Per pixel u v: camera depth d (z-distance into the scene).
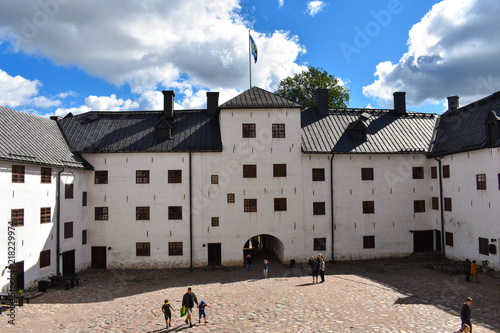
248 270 24.83
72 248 25.09
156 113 31.12
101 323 15.34
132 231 27.22
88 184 27.19
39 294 19.91
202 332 13.80
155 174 27.53
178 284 22.59
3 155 18.69
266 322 14.54
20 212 20.06
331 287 20.25
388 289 19.66
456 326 13.68
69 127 29.11
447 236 27.80
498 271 22.28
